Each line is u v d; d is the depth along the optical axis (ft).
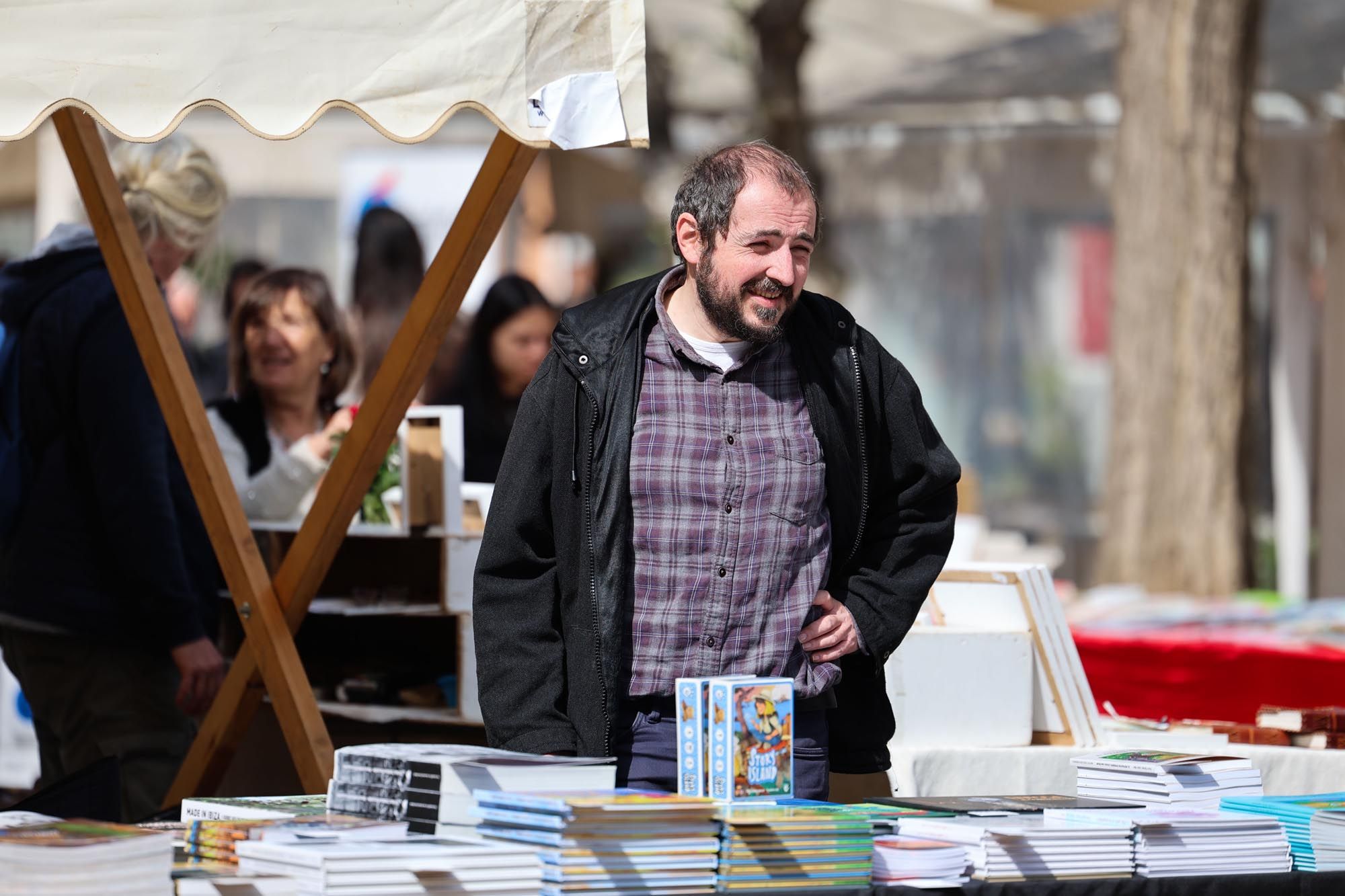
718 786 17.85
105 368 28.37
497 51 19.19
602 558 18.78
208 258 48.91
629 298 19.51
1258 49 59.57
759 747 17.98
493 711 19.30
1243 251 59.11
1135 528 59.11
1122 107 60.18
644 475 18.84
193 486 24.70
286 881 15.53
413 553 30.58
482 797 16.58
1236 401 58.75
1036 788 24.32
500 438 36.04
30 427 28.76
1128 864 18.70
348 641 31.78
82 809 24.26
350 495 24.06
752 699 17.95
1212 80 58.65
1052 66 69.05
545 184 72.43
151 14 19.69
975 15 85.76
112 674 28.96
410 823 17.24
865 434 19.83
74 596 28.63
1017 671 25.03
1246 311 59.16
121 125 19.67
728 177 18.38
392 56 19.30
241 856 16.31
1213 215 58.54
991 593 25.73
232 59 19.49
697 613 18.88
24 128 19.72
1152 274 59.11
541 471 19.33
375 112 19.26
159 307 24.85
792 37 70.90
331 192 62.44
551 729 18.99
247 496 30.76
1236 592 58.23
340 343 32.40
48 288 28.94
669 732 18.97
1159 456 58.90
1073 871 18.33
